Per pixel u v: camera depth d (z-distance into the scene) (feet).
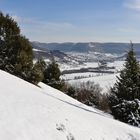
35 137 39.22
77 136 46.91
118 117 107.65
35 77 109.29
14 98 50.29
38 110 48.32
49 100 59.67
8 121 40.11
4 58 110.22
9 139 35.73
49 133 42.29
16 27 115.85
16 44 112.57
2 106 44.34
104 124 61.87
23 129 39.60
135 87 111.96
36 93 63.00
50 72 161.17
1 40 111.75
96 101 208.13
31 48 116.98
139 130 73.20
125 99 112.06
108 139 54.34
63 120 49.14
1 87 55.72
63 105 61.41
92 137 50.21
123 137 59.88
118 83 114.62
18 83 69.67
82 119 55.77
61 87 163.43
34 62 116.37
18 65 106.83
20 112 44.47
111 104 113.91
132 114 104.27
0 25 112.47
